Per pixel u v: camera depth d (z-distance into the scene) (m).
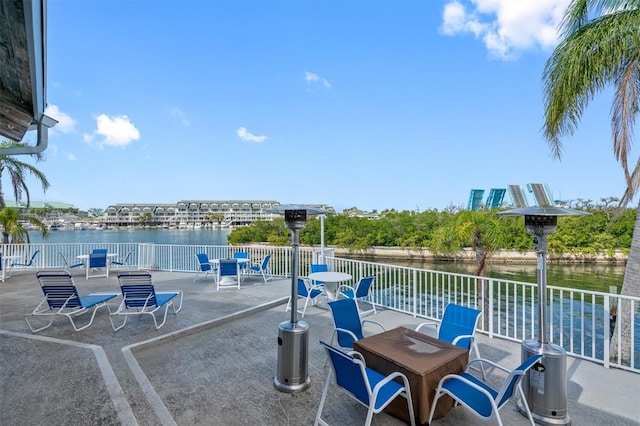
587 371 3.61
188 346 4.36
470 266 26.80
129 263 11.54
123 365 3.58
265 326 5.23
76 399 2.86
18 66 2.27
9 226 12.37
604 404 2.94
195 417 2.72
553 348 2.69
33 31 1.66
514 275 21.75
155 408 2.79
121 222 82.50
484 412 2.21
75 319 5.34
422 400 2.41
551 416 2.60
